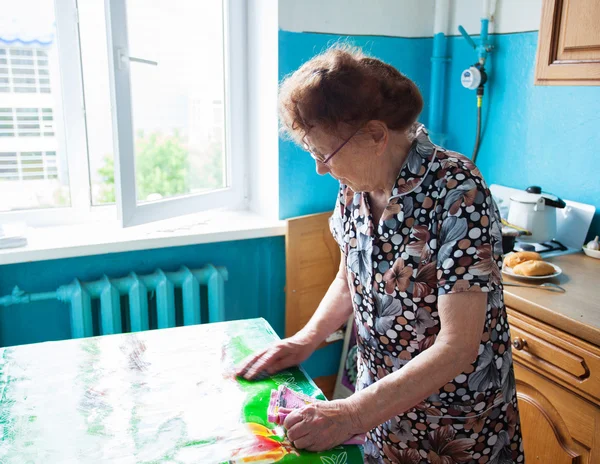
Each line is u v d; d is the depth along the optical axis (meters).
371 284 1.04
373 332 1.07
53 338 1.87
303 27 1.98
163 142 1.95
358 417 0.87
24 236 1.75
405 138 1.00
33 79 1.86
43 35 1.84
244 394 0.99
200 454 0.82
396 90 0.90
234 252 2.09
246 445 0.84
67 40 1.87
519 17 1.93
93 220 2.05
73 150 1.96
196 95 2.04
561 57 1.47
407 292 0.98
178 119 2.00
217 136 2.18
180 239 1.90
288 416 0.87
